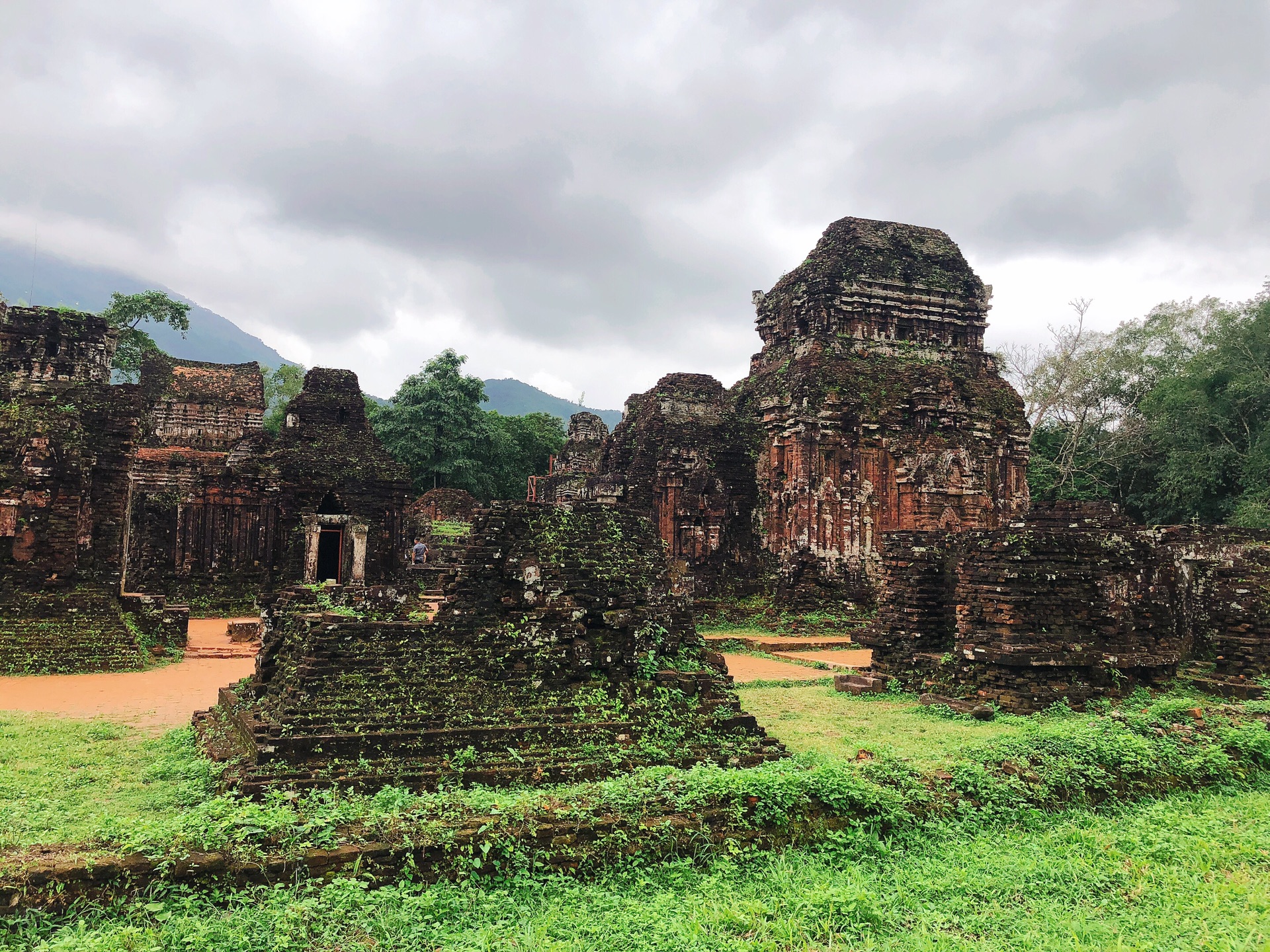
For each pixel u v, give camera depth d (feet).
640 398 111.14
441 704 31.40
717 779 26.91
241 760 29.35
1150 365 152.25
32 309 80.28
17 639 61.16
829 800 27.20
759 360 116.57
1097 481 149.18
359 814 23.53
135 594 81.61
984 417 101.09
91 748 35.35
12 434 67.05
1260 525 108.78
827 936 20.88
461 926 20.33
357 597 35.04
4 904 18.42
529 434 208.74
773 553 97.50
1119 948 20.30
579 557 36.11
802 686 58.85
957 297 107.55
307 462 104.06
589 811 24.54
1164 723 38.27
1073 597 49.39
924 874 24.79
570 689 33.88
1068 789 31.68
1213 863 26.50
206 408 149.59
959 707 47.50
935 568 57.62
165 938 18.26
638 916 20.95
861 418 96.73
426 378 185.88
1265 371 124.67
